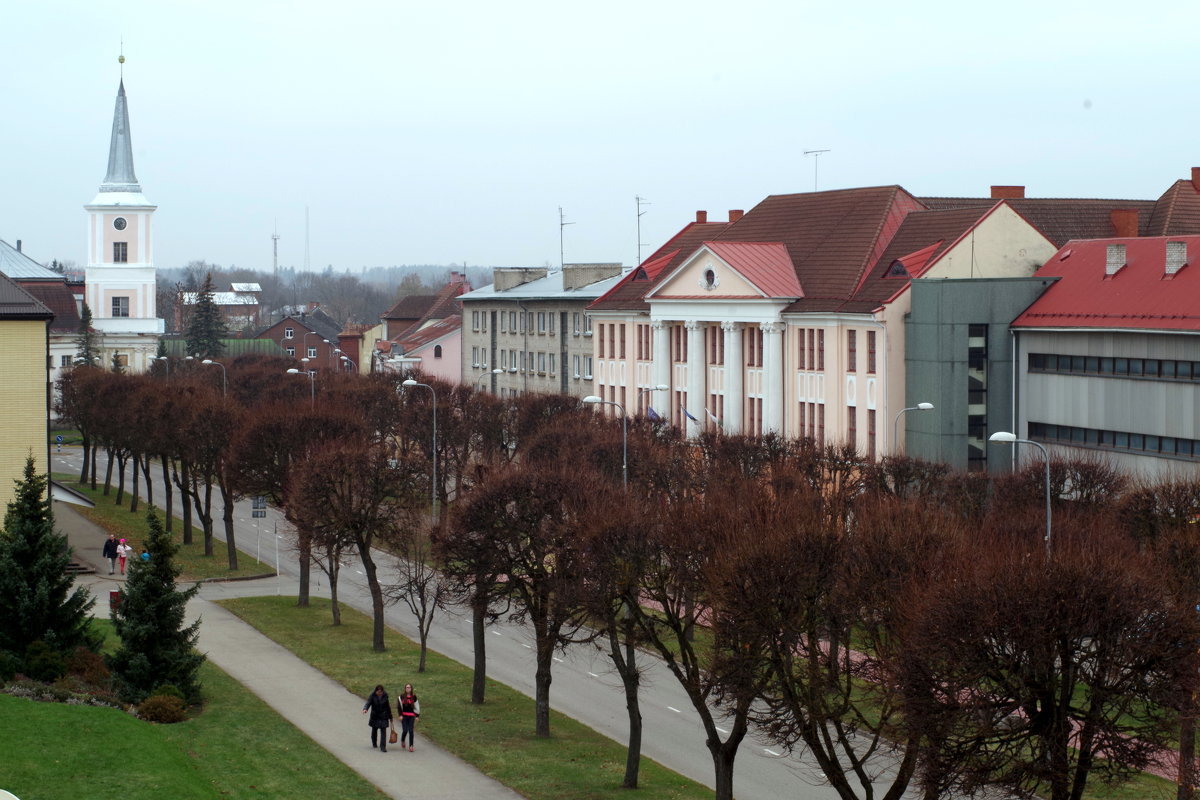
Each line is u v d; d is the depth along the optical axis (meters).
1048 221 104.44
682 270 112.62
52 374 194.00
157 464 155.00
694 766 51.28
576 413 102.00
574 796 46.84
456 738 53.78
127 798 41.44
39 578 56.09
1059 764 36.75
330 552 73.62
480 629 59.03
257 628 74.31
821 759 41.34
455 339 180.12
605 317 128.75
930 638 37.72
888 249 99.19
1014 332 88.81
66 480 136.88
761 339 106.06
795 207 113.81
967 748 37.72
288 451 86.81
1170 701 37.03
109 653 56.72
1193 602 43.03
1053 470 70.38
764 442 84.00
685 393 114.81
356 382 132.75
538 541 54.88
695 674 45.50
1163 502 61.75
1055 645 37.47
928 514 51.94
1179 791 41.28
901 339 92.12
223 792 44.94
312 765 49.12
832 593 43.62
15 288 84.75
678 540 49.38
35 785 41.25
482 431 108.00
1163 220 105.56
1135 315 80.62
